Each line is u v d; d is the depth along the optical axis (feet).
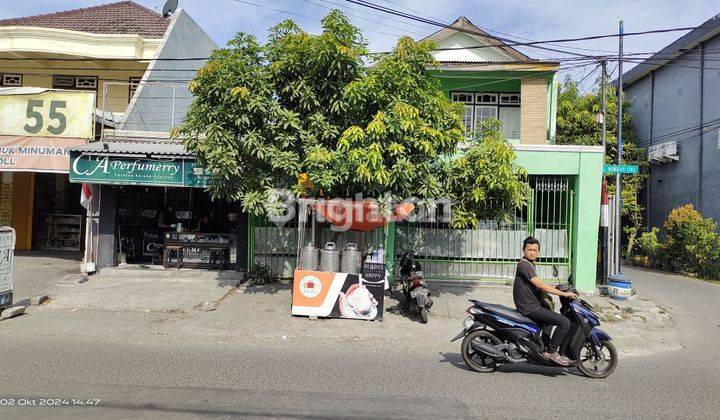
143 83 45.96
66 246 50.93
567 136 73.67
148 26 56.85
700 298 39.63
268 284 37.04
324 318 28.89
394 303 33.06
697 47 65.98
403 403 16.29
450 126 29.81
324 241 37.09
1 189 49.80
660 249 63.77
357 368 20.38
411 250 35.60
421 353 23.29
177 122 51.24
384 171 26.11
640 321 30.94
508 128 52.03
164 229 42.45
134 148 36.55
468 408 15.97
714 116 62.64
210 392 16.89
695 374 20.56
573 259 38.04
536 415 15.51
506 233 38.63
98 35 50.31
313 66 28.76
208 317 28.66
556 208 38.73
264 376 18.89
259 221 38.27
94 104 40.96
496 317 19.99
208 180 34.19
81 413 14.76
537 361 19.83
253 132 27.99
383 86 28.17
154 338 24.62
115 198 38.88
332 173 27.25
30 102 40.40
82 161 34.76
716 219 61.87
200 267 38.96
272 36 29.78
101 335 24.86
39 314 28.66
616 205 41.60
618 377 19.95
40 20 57.72
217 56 28.55
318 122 28.58
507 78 48.85
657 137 75.61
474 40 55.11
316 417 14.90
